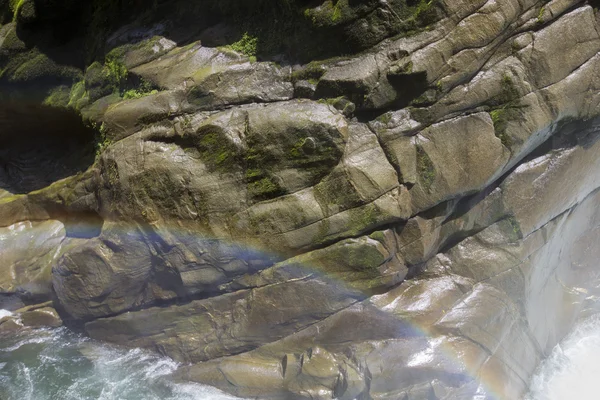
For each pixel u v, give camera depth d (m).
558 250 11.87
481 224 10.59
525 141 9.71
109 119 11.04
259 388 10.48
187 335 11.16
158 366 11.36
